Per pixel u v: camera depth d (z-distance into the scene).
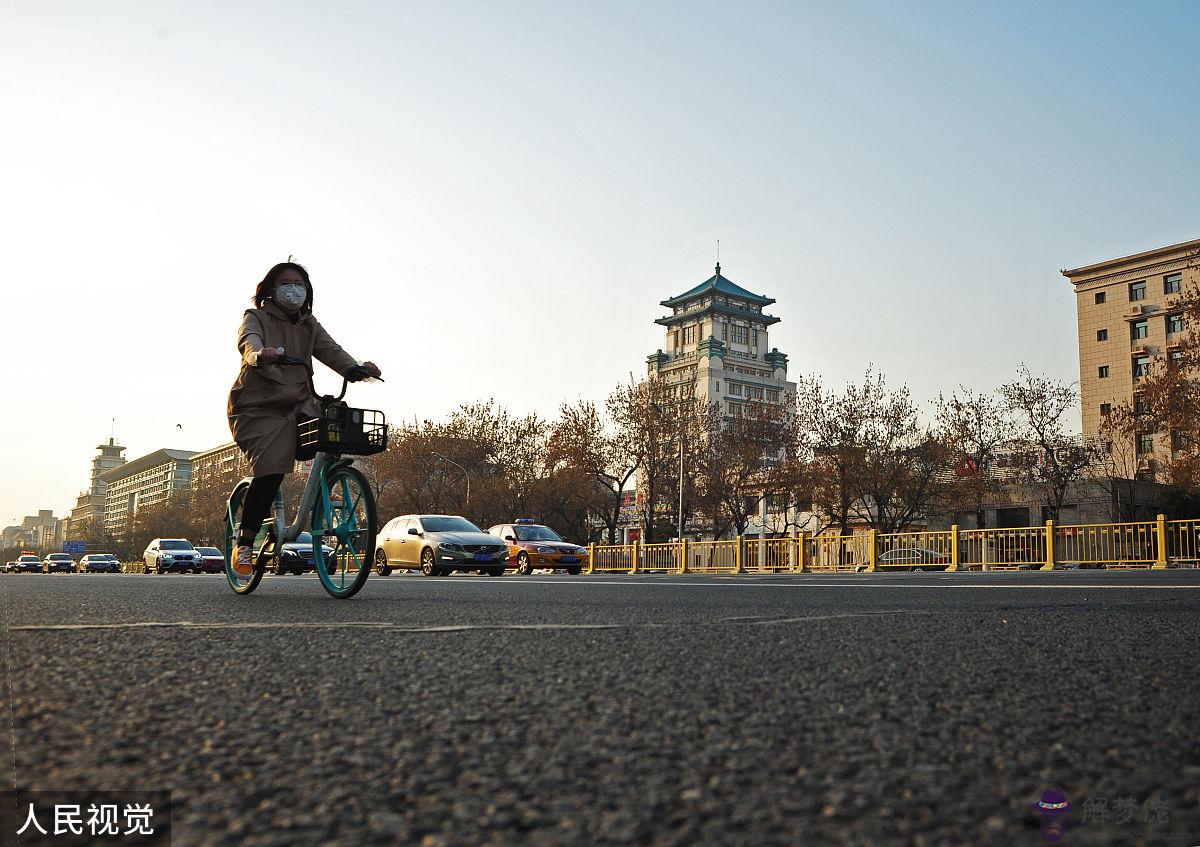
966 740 1.48
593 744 1.45
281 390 5.36
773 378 133.88
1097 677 2.12
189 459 166.38
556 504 54.12
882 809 1.12
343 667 2.22
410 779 1.25
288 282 5.43
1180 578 8.91
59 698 1.77
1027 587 6.92
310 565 20.31
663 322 141.00
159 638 2.71
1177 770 1.29
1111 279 71.56
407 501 57.00
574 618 3.55
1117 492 46.88
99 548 116.25
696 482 52.84
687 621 3.39
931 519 47.31
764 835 1.03
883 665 2.29
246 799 1.16
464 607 4.29
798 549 25.17
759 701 1.81
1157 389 37.69
